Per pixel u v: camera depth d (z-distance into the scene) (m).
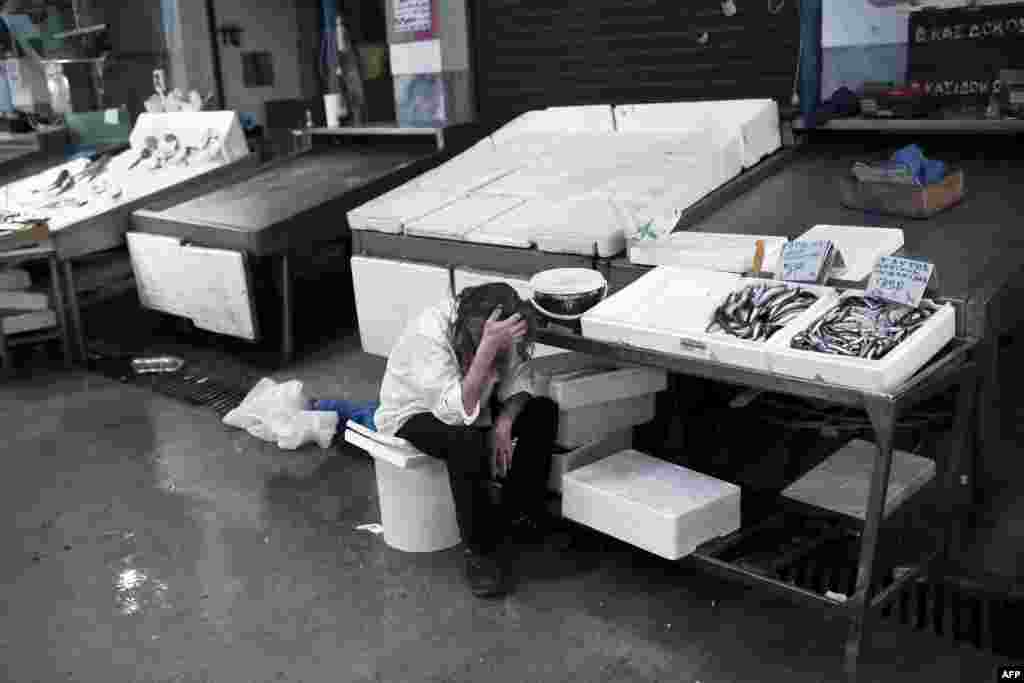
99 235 5.78
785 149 4.22
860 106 4.06
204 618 2.90
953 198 3.33
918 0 3.93
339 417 4.29
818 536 2.96
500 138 5.26
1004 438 3.10
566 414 3.09
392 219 4.58
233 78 7.77
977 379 2.70
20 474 4.08
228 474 3.97
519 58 5.85
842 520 2.81
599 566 3.09
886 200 3.32
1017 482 2.97
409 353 2.99
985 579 2.71
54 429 4.62
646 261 3.44
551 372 3.21
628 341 2.87
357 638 2.75
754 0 4.69
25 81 8.39
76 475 4.04
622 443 3.29
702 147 4.05
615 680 2.50
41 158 7.89
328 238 5.29
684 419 3.55
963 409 2.64
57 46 7.91
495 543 2.99
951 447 2.69
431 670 2.58
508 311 2.87
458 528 3.25
